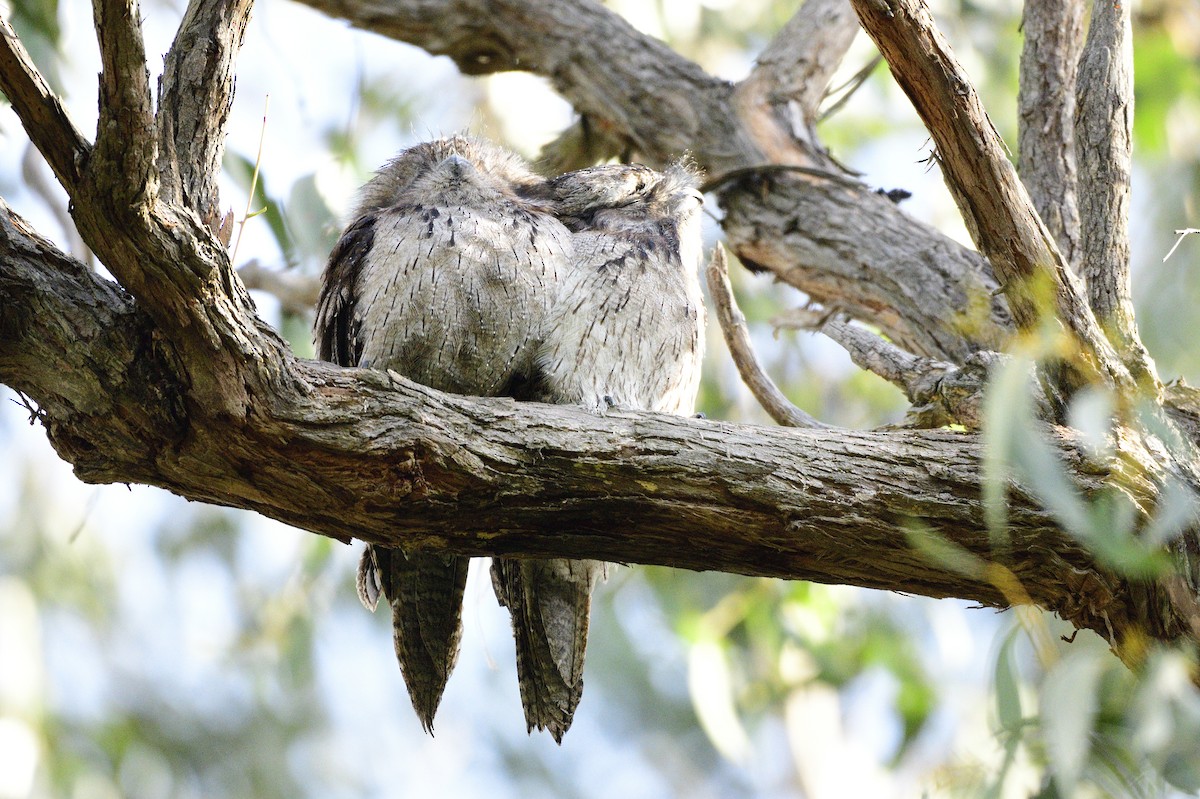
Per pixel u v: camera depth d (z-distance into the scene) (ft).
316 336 28.02
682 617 41.29
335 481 19.54
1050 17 28.68
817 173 33.17
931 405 23.68
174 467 19.51
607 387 26.27
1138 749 19.19
